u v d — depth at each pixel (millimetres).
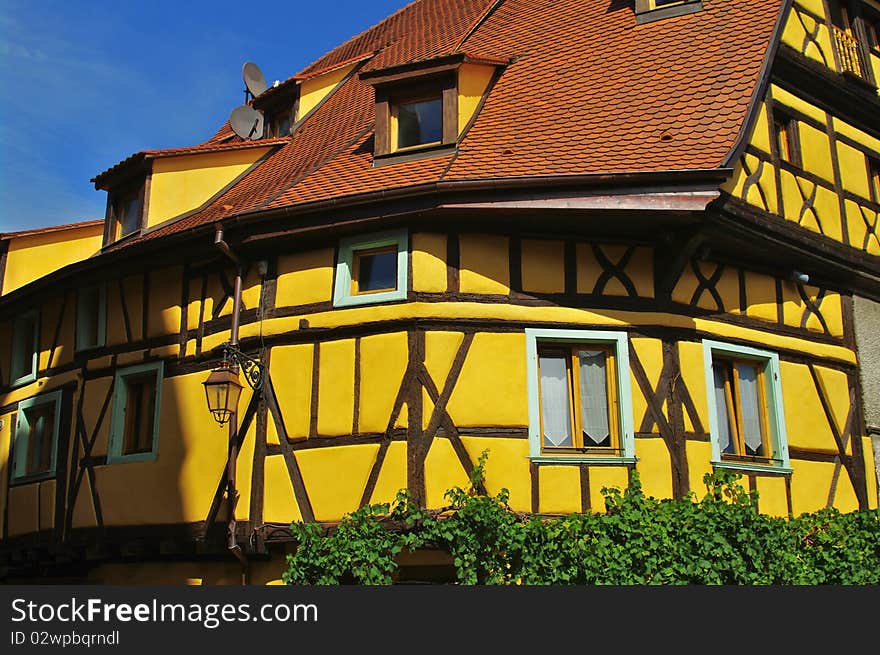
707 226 9164
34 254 14648
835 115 11672
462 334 8836
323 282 9445
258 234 9742
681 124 9438
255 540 9062
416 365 8719
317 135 12492
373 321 8992
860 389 11258
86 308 12078
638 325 9195
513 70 11227
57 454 11672
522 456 8656
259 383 9461
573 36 11781
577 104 10250
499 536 7961
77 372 11727
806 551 8711
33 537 11797
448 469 8492
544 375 9133
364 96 13008
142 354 10867
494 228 9148
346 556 8117
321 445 8984
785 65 10883
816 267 10844
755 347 10070
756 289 10336
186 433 10094
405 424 8617
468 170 9266
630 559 7867
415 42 14500
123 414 11000
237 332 9773
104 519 10633
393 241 9219
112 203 12906
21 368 13531
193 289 10578
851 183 11609
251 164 12688
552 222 9102
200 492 9750
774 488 9773
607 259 9320
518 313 8953
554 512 8586
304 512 8891
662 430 9008
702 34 10773
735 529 8141
